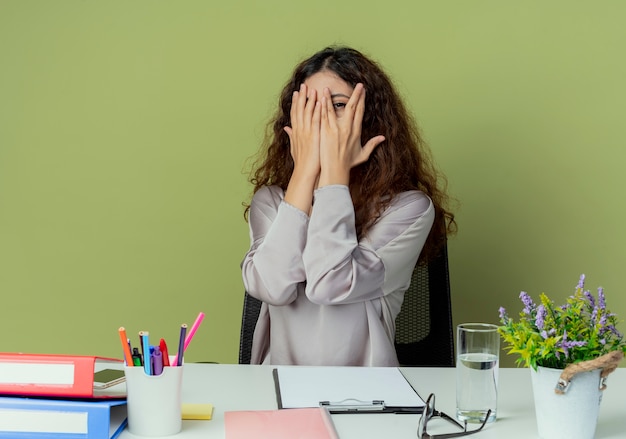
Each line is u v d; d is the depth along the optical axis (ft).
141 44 8.34
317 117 5.92
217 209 8.33
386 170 6.15
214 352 8.36
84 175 8.43
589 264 7.86
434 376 4.87
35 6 8.41
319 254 5.55
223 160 8.30
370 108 6.23
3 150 8.47
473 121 7.97
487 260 7.99
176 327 8.40
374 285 5.74
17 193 8.48
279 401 4.19
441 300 6.38
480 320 8.02
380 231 5.89
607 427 3.87
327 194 5.68
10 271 8.52
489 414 3.89
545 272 7.91
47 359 3.56
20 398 3.56
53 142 8.45
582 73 7.78
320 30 8.16
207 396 4.33
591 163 7.81
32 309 8.51
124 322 8.44
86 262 8.46
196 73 8.30
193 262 8.37
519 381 4.76
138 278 8.42
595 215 7.83
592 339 3.59
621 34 7.72
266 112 8.23
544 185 7.88
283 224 5.75
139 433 3.67
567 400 3.57
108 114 8.39
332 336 5.73
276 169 6.66
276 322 5.95
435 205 6.56
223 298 8.34
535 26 7.83
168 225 8.38
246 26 8.24
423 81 8.03
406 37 8.04
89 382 3.53
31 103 8.44
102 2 8.37
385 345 5.74
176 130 8.34
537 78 7.84
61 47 8.40
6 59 8.45
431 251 6.44
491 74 7.91
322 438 3.59
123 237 8.42
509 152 7.91
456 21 7.95
